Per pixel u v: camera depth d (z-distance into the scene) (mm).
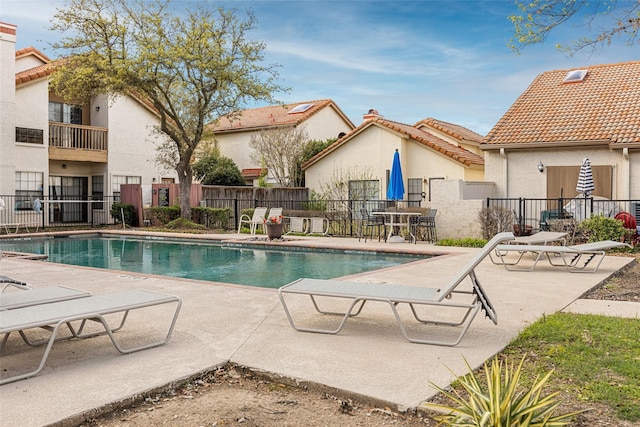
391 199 16625
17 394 3258
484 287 7207
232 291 6934
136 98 24484
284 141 26031
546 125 17031
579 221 12812
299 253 13492
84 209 24609
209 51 18781
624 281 8023
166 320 5254
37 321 3613
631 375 3592
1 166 19516
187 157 20438
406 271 8727
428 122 25359
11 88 19781
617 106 16688
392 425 2973
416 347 4301
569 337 4508
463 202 14602
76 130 22875
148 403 3295
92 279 8008
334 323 5152
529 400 2617
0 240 16812
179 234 17484
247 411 3166
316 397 3393
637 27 7355
